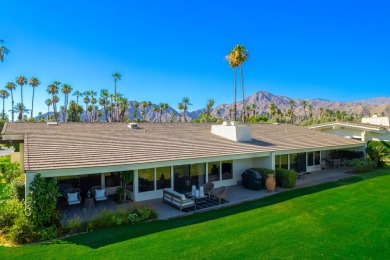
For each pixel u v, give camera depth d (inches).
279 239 422.0
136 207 552.4
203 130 987.9
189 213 566.3
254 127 1162.6
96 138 706.8
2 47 1791.3
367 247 392.8
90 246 400.8
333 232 447.8
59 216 492.7
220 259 360.5
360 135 1219.2
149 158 613.3
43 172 479.8
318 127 1352.1
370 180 860.6
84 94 4212.6
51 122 833.5
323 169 1097.4
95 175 700.0
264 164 851.4
